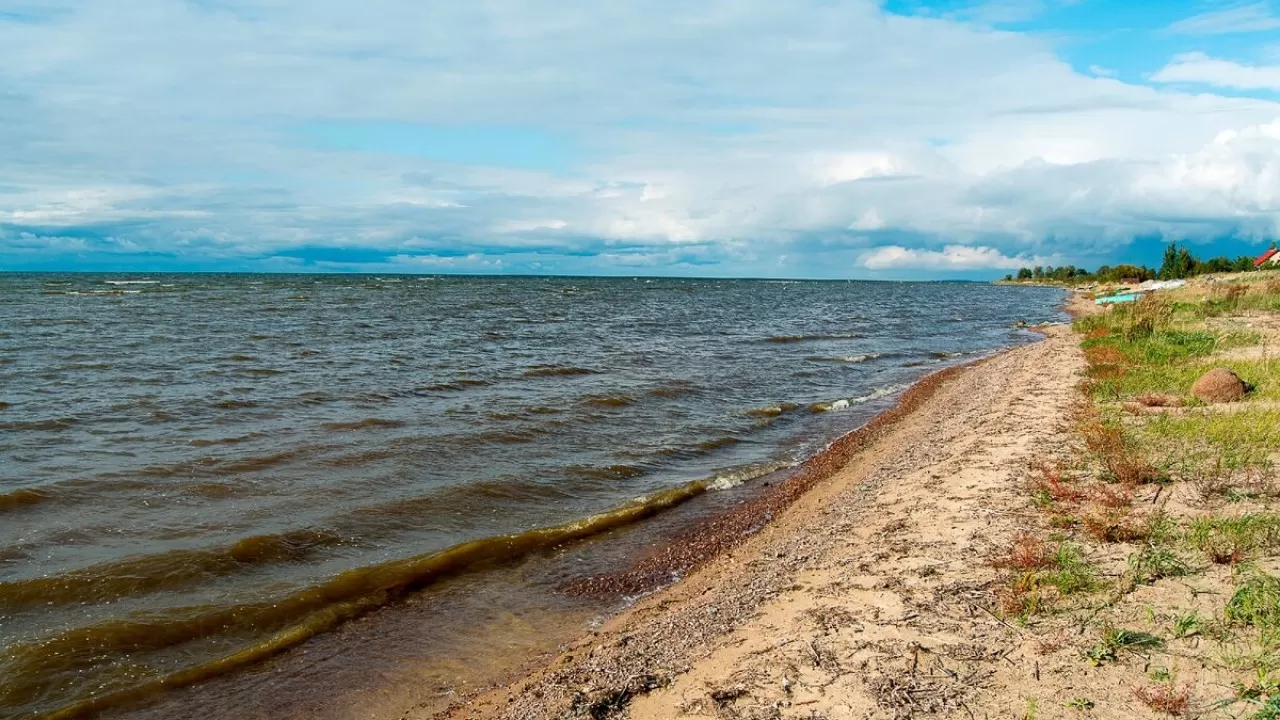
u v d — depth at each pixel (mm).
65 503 10531
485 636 7598
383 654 7227
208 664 6871
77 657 6828
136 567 8555
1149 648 5109
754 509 11516
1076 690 4730
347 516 10469
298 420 15750
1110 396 14688
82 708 6148
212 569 8664
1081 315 53781
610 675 6188
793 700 5070
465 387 20203
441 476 12375
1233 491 8266
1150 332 23438
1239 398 13359
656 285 156000
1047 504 8383
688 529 10688
